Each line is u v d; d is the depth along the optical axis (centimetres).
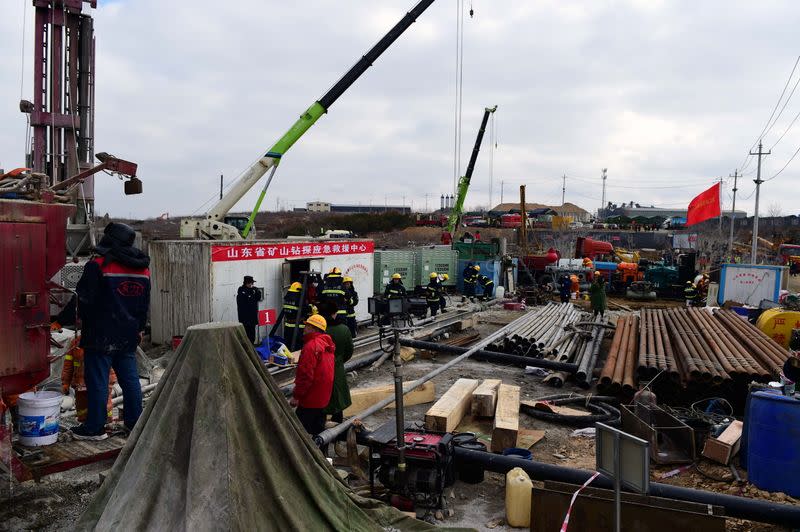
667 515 530
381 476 669
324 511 470
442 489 662
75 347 698
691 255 3256
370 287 1952
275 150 1900
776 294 2139
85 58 1870
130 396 673
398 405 640
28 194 605
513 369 1412
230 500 407
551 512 571
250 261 1516
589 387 1254
